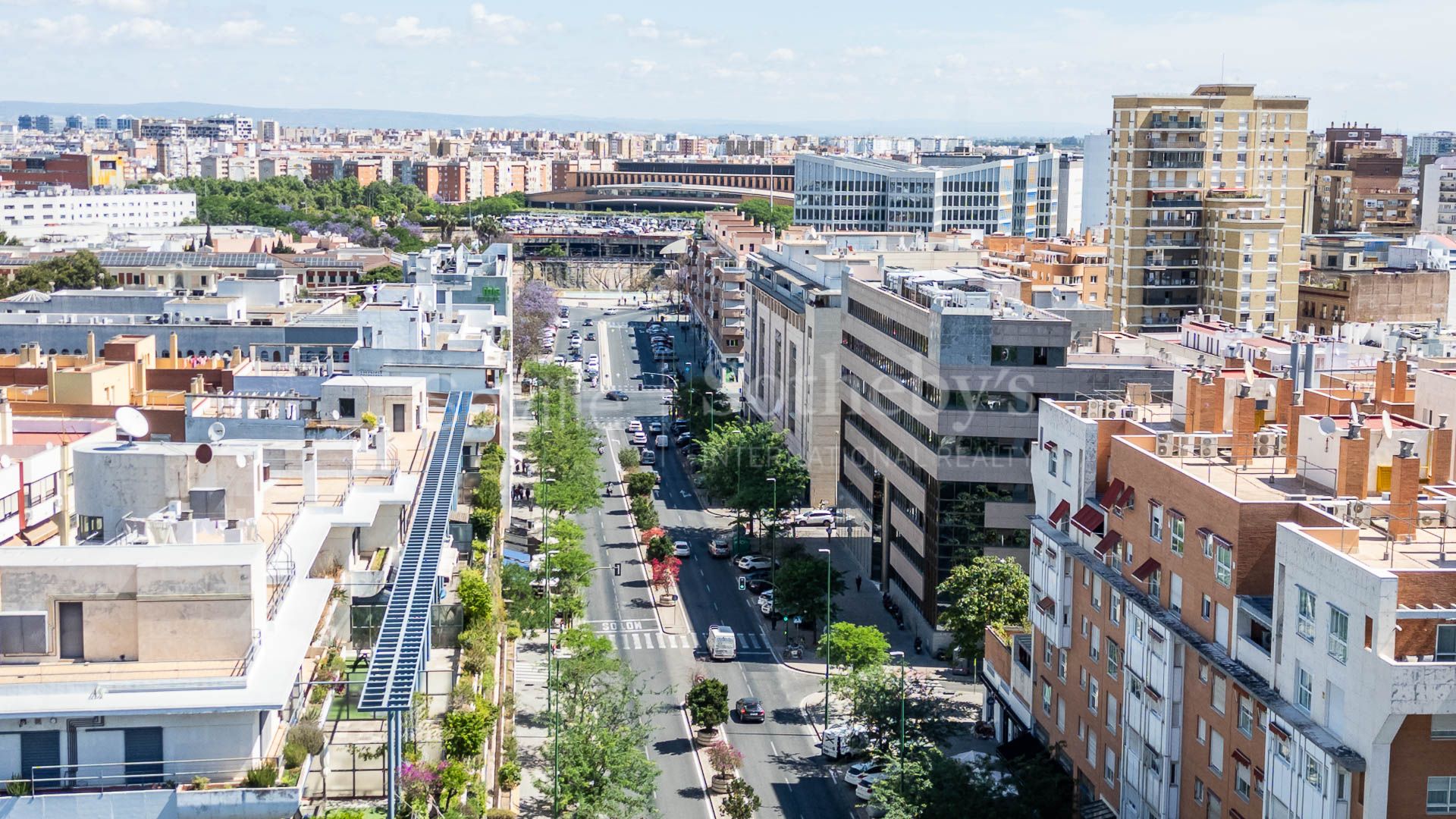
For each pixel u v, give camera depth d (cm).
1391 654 8106
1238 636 9812
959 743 14812
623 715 14238
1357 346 17700
